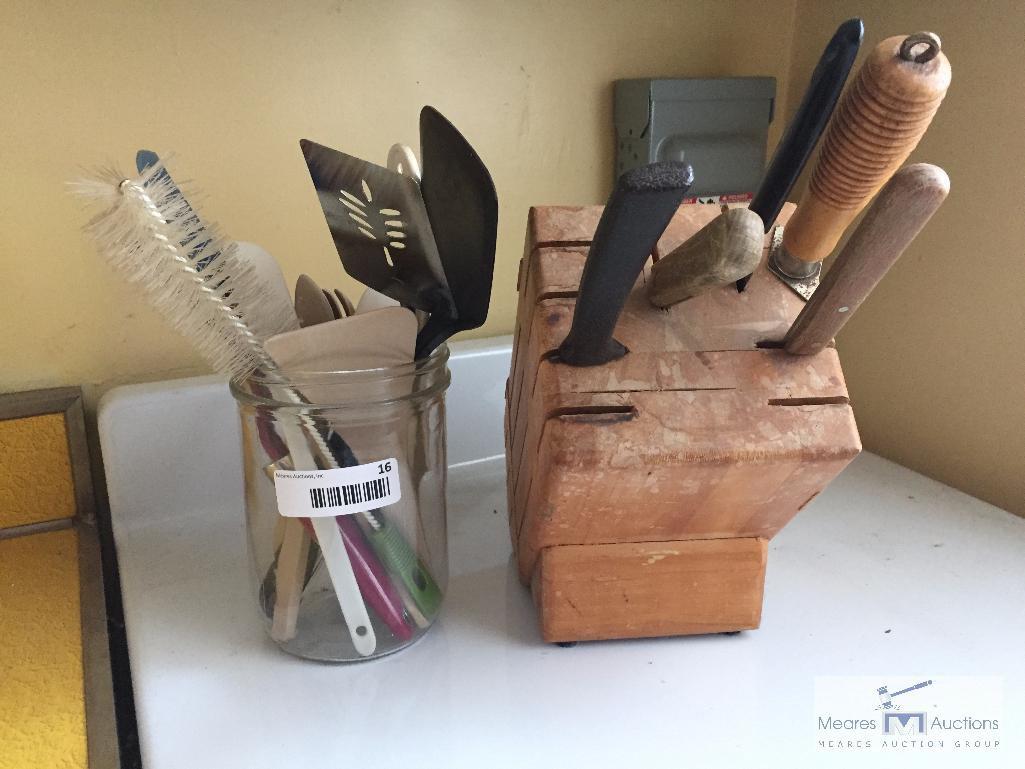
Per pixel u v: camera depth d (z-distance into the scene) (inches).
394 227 16.6
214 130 22.9
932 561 21.6
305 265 25.2
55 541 22.7
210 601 20.1
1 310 22.0
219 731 15.6
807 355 15.5
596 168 28.7
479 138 26.5
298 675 17.3
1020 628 18.8
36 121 21.0
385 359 16.5
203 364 24.6
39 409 22.2
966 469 25.3
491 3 25.3
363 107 24.5
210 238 14.8
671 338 15.5
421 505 18.4
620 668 17.5
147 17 21.4
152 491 23.5
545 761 14.7
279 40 22.9
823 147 13.6
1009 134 22.4
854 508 24.5
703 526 17.1
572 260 16.0
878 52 12.0
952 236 24.5
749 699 16.4
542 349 15.3
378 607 17.4
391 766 14.6
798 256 15.6
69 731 15.6
